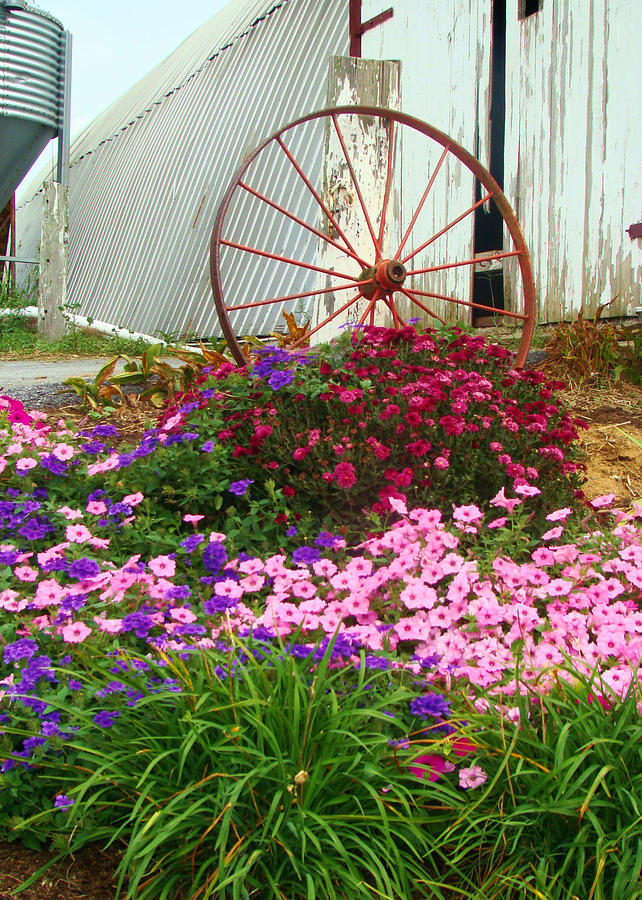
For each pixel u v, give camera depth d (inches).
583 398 182.4
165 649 75.7
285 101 342.6
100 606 86.0
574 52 224.1
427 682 73.6
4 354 325.1
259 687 69.8
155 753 65.9
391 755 67.1
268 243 326.6
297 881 63.1
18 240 674.2
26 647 75.4
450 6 260.7
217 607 82.0
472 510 99.6
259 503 110.1
